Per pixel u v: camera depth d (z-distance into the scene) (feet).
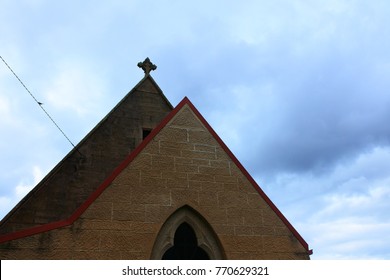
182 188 25.36
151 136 26.48
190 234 25.21
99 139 40.29
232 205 26.05
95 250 21.66
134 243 22.54
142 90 45.55
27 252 20.42
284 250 25.68
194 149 27.20
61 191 36.29
